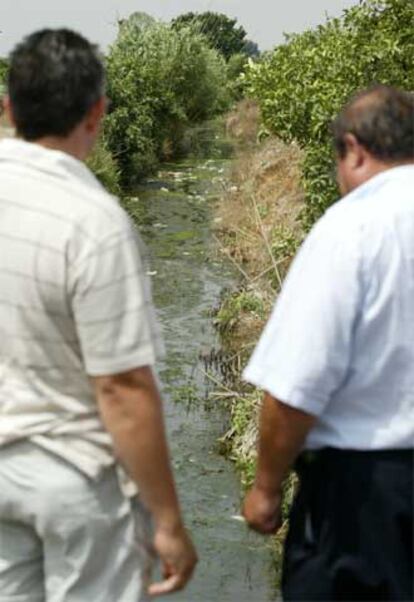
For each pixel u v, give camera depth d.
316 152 11.72
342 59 11.86
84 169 4.09
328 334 3.82
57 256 3.89
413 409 3.93
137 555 4.19
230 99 42.66
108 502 4.10
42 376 4.02
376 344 3.88
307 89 13.05
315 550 4.02
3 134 4.25
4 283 3.96
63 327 3.96
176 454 9.96
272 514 4.15
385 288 3.83
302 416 3.89
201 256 17.78
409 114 4.07
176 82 36.16
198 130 37.34
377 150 4.06
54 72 3.97
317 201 11.71
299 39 15.38
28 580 4.21
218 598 7.47
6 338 4.00
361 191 3.97
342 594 3.98
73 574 4.11
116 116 26.70
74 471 4.05
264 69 15.84
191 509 8.91
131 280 3.92
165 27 36.06
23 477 4.05
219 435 10.35
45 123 4.03
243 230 17.17
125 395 3.93
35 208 3.94
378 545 3.92
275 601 7.44
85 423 4.05
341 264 3.82
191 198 24.27
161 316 14.41
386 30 11.69
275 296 12.60
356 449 3.94
